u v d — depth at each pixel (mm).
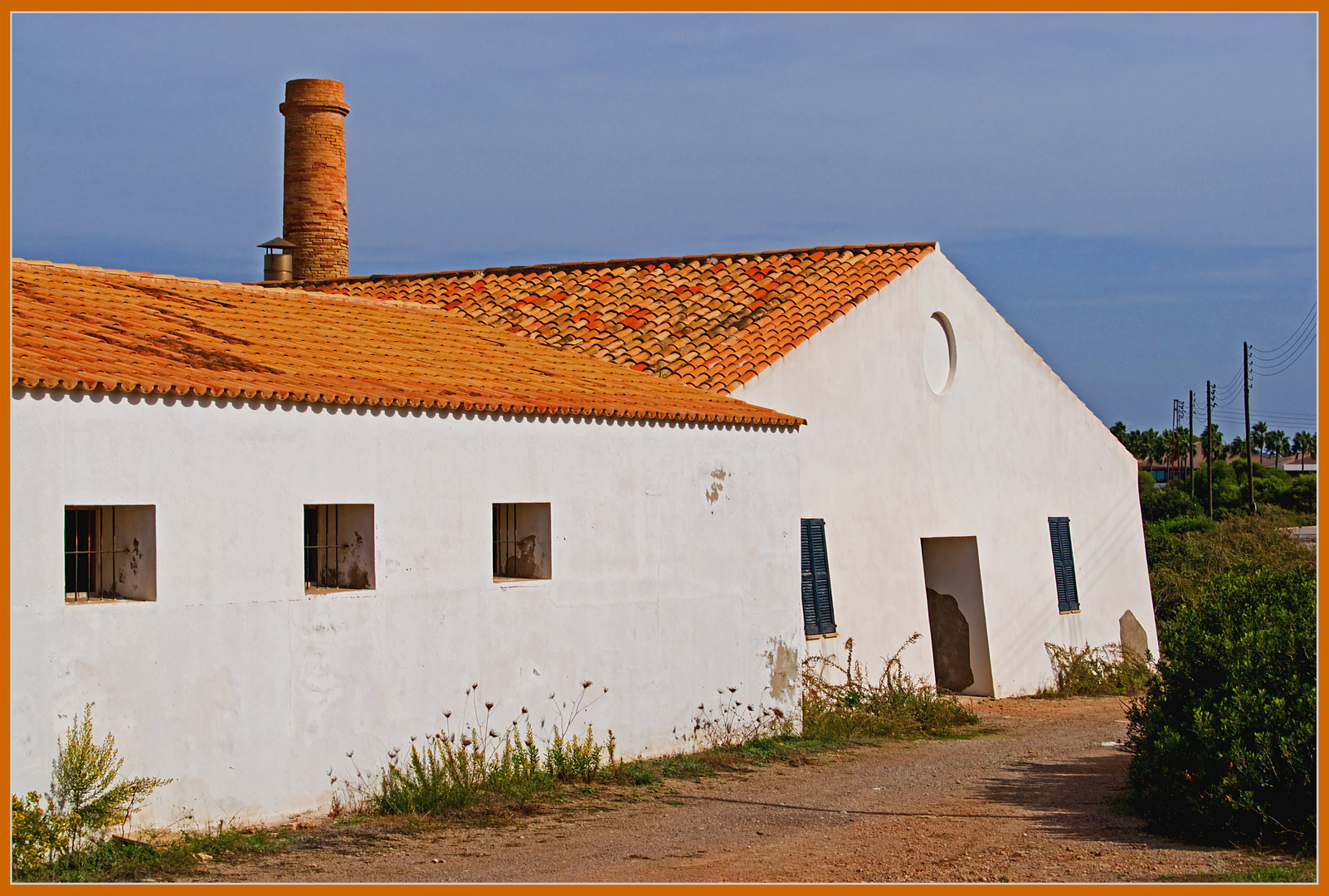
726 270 19422
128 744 8742
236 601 9430
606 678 12398
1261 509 54812
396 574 10562
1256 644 9641
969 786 11852
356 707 10203
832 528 16969
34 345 9234
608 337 17438
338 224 25109
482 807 10500
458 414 11109
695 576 13445
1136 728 11875
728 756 13156
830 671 16391
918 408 18875
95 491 8633
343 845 9180
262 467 9656
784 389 16359
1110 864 8477
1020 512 21219
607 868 8641
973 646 19969
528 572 12086
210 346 11078
